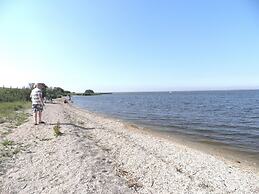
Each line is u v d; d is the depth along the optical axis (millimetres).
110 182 8320
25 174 8758
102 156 11484
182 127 28922
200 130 26672
